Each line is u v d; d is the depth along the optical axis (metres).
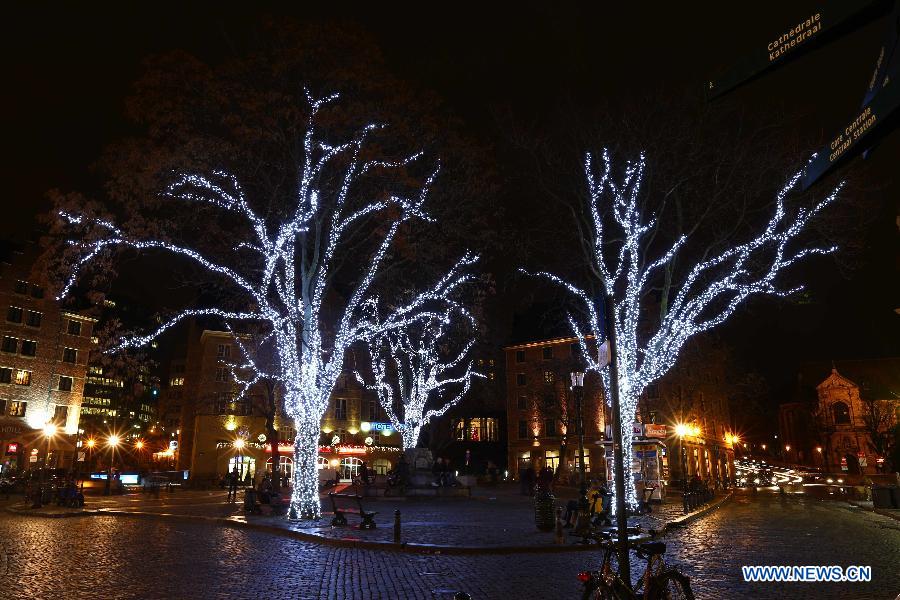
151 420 135.75
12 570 12.89
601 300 9.40
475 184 23.25
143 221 20.70
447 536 17.91
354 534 18.33
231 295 33.44
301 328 25.44
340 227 23.44
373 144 22.31
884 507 28.69
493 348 62.78
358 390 70.75
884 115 3.77
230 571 12.91
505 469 81.19
